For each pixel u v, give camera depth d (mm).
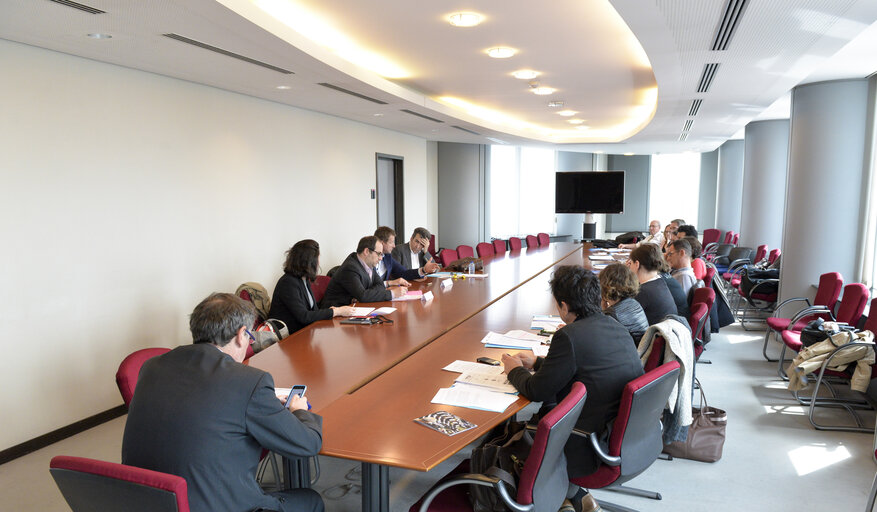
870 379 3801
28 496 3117
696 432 3410
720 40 3812
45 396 3836
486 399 2369
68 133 3973
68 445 3822
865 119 5805
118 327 4414
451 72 5977
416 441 2004
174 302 5016
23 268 3688
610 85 6695
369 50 5059
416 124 8695
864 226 5859
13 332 3629
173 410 1664
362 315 3986
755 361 5531
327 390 2535
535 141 11570
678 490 3111
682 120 8242
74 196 4027
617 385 2311
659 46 3982
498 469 1974
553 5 3805
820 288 5273
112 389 4359
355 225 8523
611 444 2236
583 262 7449
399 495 3064
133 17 3152
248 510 1733
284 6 3908
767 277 7250
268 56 4148
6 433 3590
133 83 4512
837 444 3678
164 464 1643
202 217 5355
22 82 3656
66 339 3988
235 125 5816
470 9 3906
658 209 16984
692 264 5625
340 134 7977
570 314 2441
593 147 13000
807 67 4664
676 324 2766
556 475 2109
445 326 3707
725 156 13492
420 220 11078
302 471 2527
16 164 3627
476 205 12359
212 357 1793
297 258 3984
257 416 1710
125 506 1513
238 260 5918
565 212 13984
